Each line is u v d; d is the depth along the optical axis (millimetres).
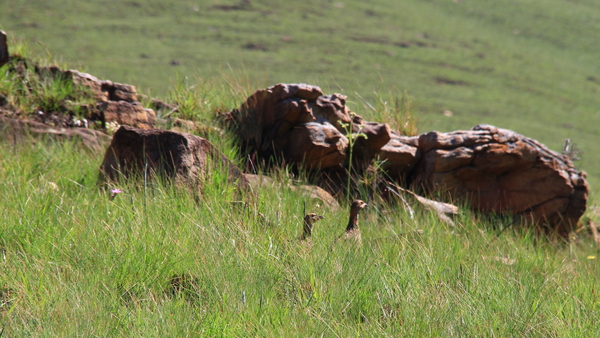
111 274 15188
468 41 195750
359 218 23438
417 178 29172
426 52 176000
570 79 174250
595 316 15992
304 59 149750
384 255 18250
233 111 29281
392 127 33219
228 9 184750
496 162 29141
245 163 27109
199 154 22562
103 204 19406
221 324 13531
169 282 15656
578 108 149125
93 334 12820
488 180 29609
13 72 30391
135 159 22422
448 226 25156
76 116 28672
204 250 16375
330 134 26891
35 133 26141
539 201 29781
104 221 17375
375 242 19703
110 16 164625
